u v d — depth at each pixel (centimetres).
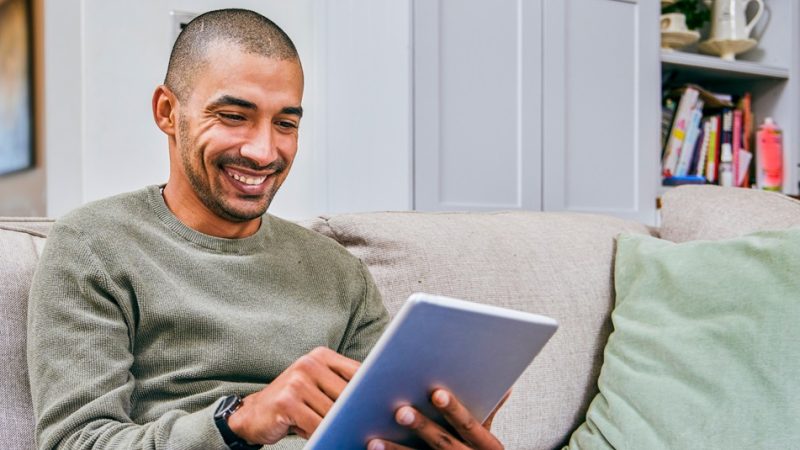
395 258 123
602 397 123
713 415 107
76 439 81
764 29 271
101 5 190
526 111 216
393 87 201
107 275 91
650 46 238
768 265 115
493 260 128
